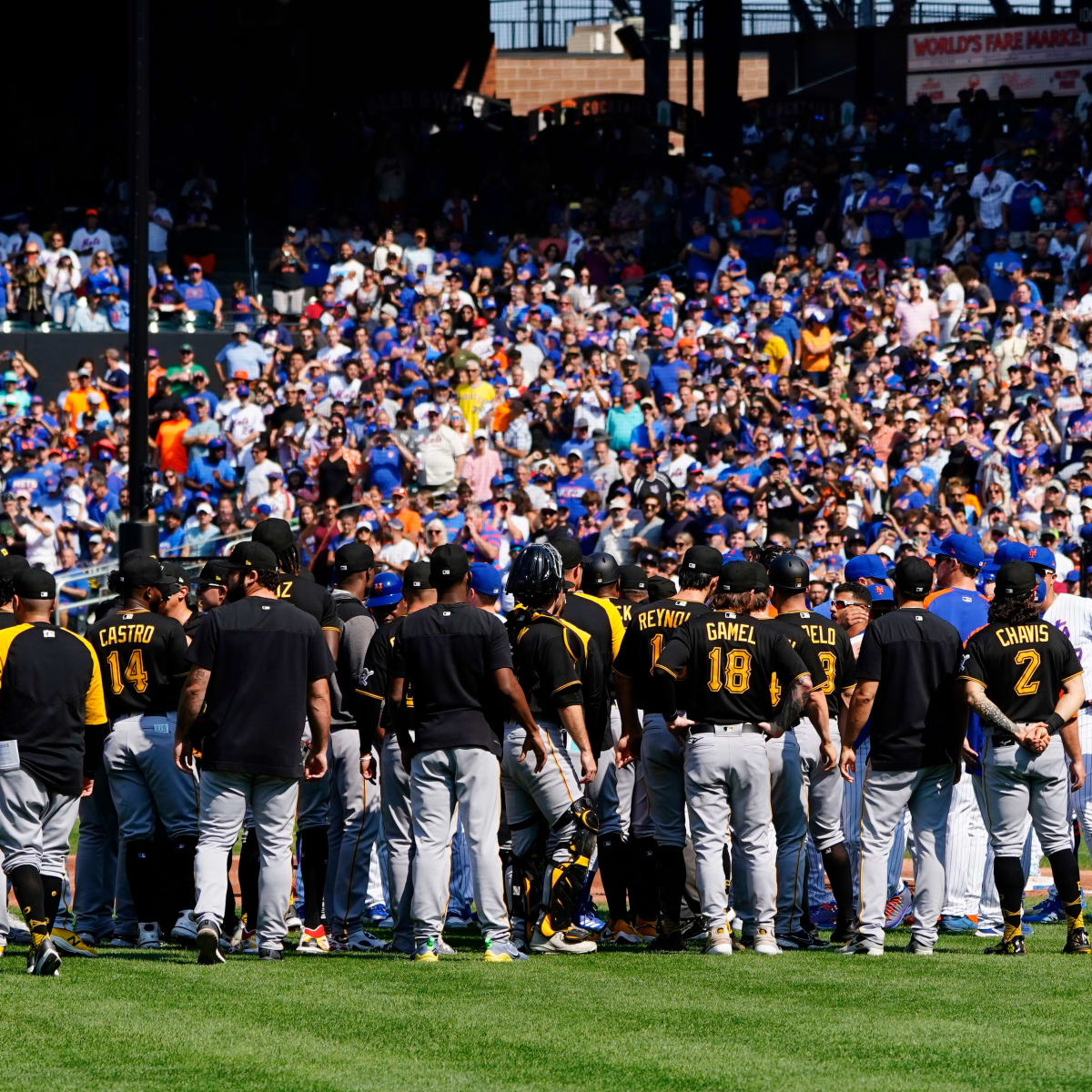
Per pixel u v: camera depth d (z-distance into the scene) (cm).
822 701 2850
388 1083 1969
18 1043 2144
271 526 2919
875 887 2811
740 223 9294
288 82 10619
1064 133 9512
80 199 10919
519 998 2420
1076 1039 2186
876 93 11838
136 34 4562
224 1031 2211
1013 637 2817
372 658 2803
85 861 2983
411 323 8419
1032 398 6594
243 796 2698
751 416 6825
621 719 3070
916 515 5541
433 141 10962
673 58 15050
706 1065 2053
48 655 2630
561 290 8969
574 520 6544
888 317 7881
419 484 6975
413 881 2766
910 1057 2097
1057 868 2845
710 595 2989
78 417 8025
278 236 10262
